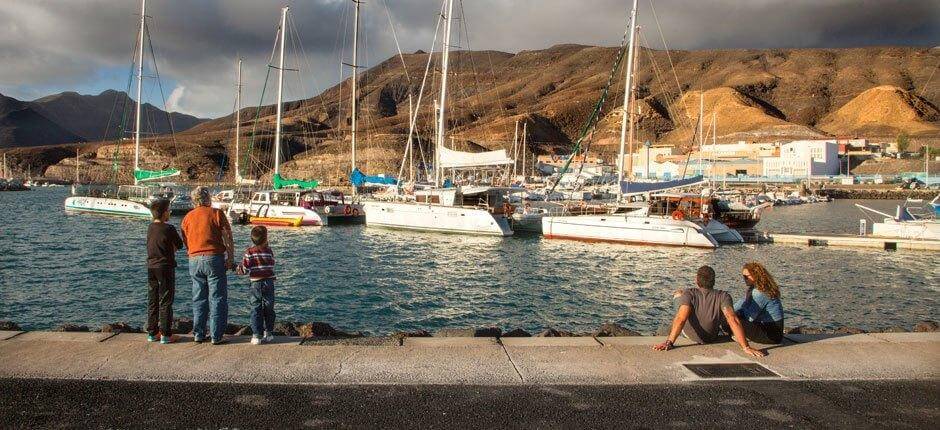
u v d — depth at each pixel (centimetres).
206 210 823
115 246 3644
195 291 817
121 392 636
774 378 692
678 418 587
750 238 4116
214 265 805
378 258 3181
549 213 4728
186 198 6481
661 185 3994
